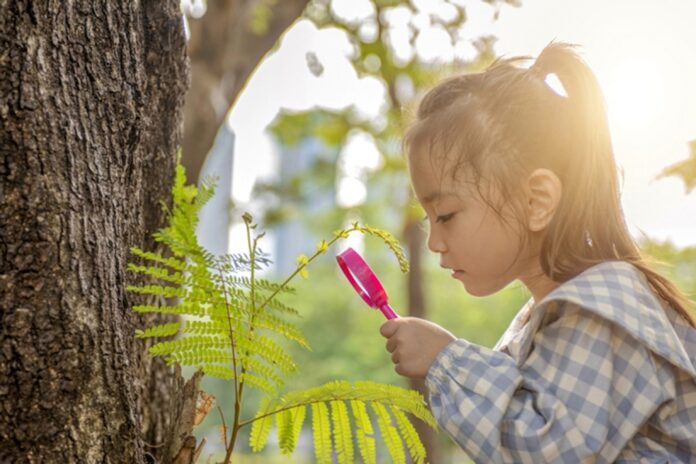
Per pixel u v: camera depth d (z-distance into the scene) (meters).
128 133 1.51
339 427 1.63
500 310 15.84
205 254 1.53
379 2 4.83
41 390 1.31
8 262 1.31
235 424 1.55
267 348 1.59
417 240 6.20
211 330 1.56
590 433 1.36
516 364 1.44
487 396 1.40
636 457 1.43
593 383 1.39
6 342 1.30
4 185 1.31
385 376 14.98
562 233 1.54
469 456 1.41
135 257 1.67
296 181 7.99
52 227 1.33
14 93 1.32
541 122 1.56
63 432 1.33
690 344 1.56
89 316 1.37
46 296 1.33
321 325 16.08
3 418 1.29
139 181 1.65
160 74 1.79
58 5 1.39
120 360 1.42
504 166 1.53
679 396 1.45
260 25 3.80
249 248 1.53
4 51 1.32
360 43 4.99
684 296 1.59
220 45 3.59
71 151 1.38
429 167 1.57
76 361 1.35
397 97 5.21
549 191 1.53
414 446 1.64
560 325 1.45
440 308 15.79
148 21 1.76
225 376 1.61
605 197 1.57
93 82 1.44
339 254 1.66
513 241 1.54
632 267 1.52
